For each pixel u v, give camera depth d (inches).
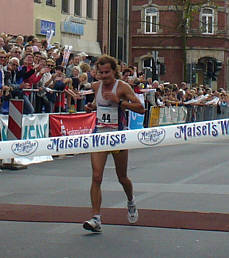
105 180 547.8
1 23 1080.8
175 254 305.3
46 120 700.0
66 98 781.9
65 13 1362.0
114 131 346.3
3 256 300.5
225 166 663.1
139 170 622.8
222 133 344.2
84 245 321.1
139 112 347.6
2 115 623.8
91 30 1489.9
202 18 2404.0
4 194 473.7
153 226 362.9
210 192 487.8
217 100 1419.8
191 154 799.1
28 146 342.0
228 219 382.9
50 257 299.4
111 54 1614.2
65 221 375.6
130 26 1722.4
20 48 741.9
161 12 2400.3
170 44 2396.7
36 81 708.7
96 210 341.4
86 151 339.6
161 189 501.4
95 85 353.7
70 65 839.1
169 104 1124.5
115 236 339.6
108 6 1556.3
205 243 326.6
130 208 366.0
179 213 400.8
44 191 489.7
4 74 667.4
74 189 501.4
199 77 2412.6
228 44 2460.6
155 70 1411.2
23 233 346.3
